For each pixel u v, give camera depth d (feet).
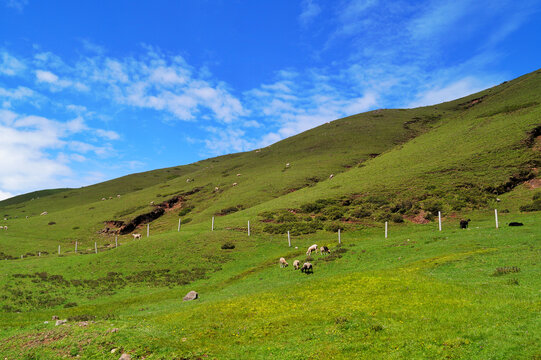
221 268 116.37
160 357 39.93
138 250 135.03
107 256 131.34
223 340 45.60
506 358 30.68
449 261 70.85
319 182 280.51
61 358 41.81
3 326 63.46
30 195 581.53
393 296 52.75
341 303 53.52
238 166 426.92
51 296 92.58
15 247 209.36
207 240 144.05
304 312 51.88
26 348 45.50
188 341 45.09
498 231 96.48
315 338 42.47
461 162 210.59
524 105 287.89
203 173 434.71
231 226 169.78
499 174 180.04
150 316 62.34
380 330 41.86
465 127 300.61
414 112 531.09
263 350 41.22
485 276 57.36
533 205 138.72
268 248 136.26
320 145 426.92
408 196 183.11
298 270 93.97
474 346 34.14
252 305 59.36
